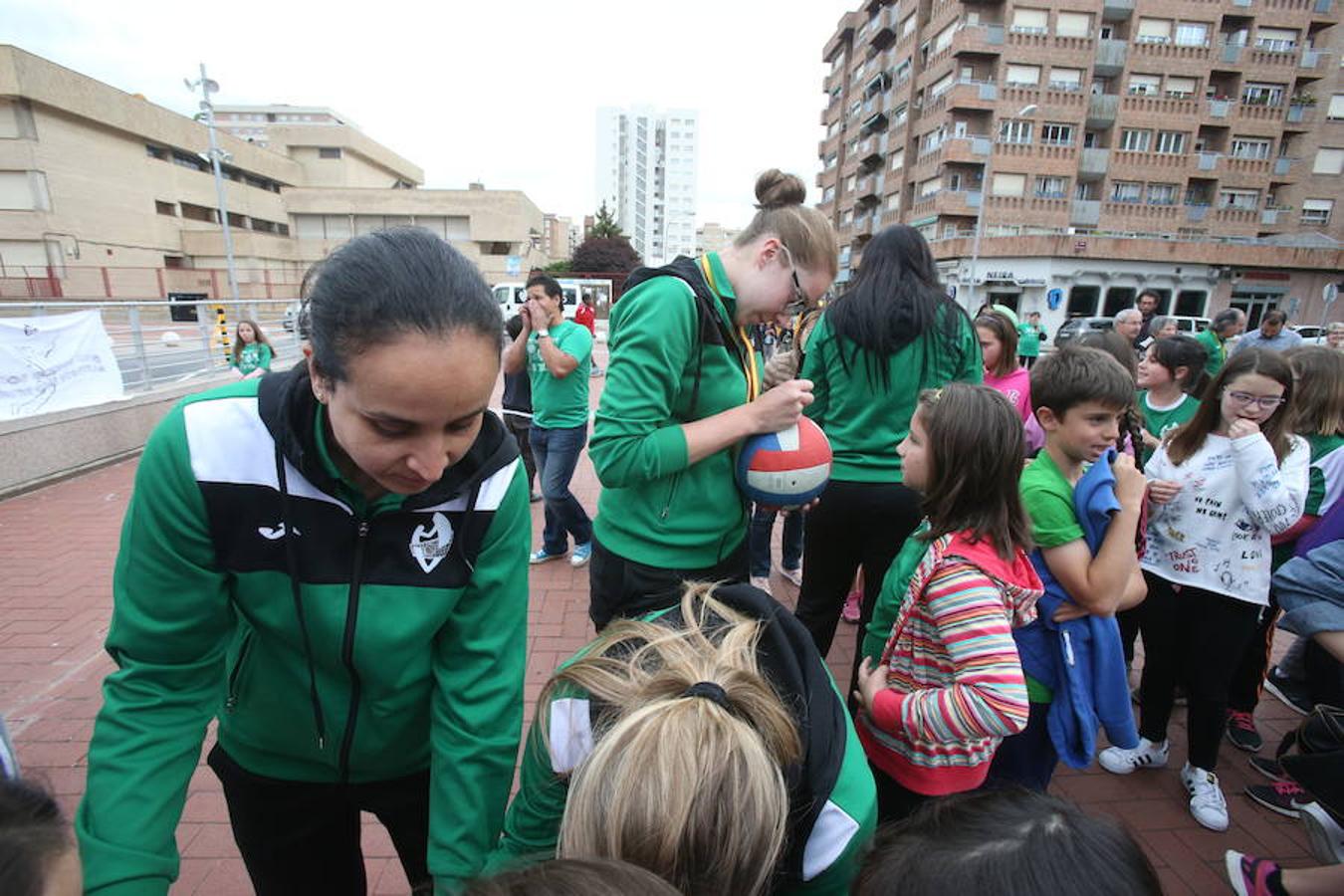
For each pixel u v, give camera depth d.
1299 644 3.21
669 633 1.13
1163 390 3.53
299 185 53.38
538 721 1.15
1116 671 1.86
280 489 1.00
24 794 0.76
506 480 1.14
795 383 1.83
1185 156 36.06
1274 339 6.77
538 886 0.76
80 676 3.16
